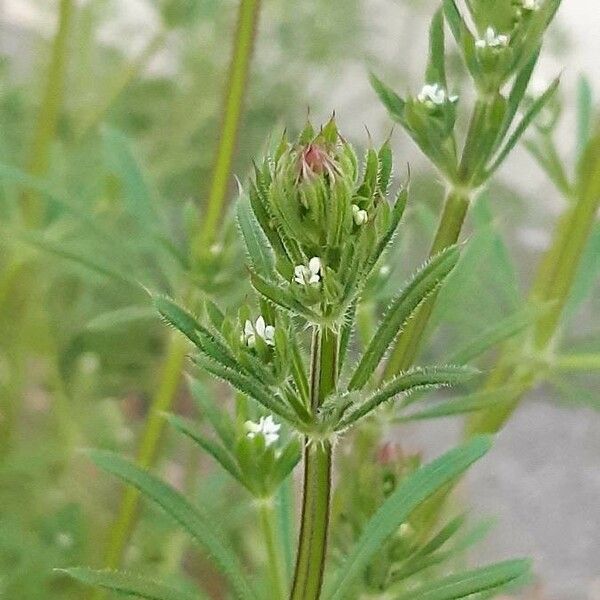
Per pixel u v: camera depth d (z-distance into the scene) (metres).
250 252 0.05
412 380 0.05
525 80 0.06
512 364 0.09
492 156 0.07
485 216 0.09
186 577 0.12
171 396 0.09
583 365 0.09
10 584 0.12
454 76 0.14
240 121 0.09
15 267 0.11
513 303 0.09
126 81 0.13
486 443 0.06
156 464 0.10
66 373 0.15
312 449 0.05
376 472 0.07
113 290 0.15
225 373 0.05
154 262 0.12
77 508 0.13
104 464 0.06
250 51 0.08
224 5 0.14
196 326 0.05
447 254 0.05
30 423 0.15
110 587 0.05
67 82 0.14
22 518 0.13
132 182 0.09
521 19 0.06
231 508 0.12
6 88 0.14
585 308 0.13
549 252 0.09
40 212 0.11
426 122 0.07
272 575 0.06
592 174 0.09
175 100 0.15
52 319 0.14
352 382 0.05
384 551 0.07
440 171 0.07
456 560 0.11
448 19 0.06
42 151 0.11
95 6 0.14
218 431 0.06
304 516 0.05
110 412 0.15
